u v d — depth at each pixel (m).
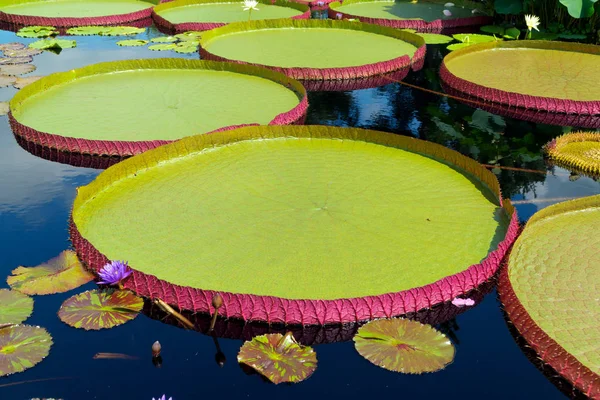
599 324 2.63
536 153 4.58
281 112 5.04
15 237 3.36
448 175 3.86
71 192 3.87
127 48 7.31
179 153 4.03
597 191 3.96
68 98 5.30
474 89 5.71
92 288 2.94
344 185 3.74
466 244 3.18
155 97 5.32
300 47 7.16
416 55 6.79
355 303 2.70
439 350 2.54
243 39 7.53
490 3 8.56
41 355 2.49
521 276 2.94
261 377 2.42
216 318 2.75
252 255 3.06
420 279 2.91
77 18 8.47
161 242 3.16
